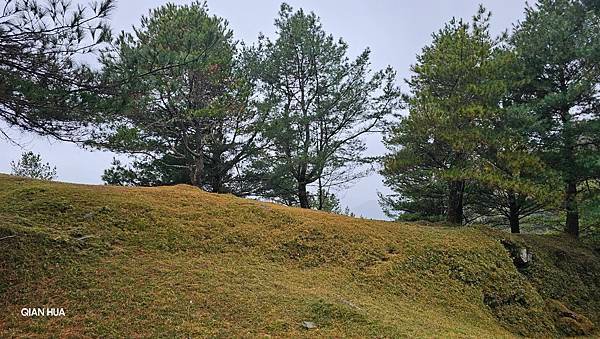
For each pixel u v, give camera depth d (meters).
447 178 13.59
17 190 11.58
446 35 15.12
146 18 15.83
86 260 8.49
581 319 11.80
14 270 7.79
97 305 7.00
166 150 16.69
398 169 14.97
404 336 7.22
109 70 7.30
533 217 19.25
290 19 19.27
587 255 14.80
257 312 7.43
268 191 19.12
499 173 13.40
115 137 7.86
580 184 15.82
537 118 14.43
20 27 6.34
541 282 12.84
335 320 7.52
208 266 9.14
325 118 18.81
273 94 18.53
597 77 14.71
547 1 16.52
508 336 9.50
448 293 10.51
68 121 7.12
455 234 13.30
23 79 6.61
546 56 15.27
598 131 14.08
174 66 8.19
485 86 13.67
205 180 18.09
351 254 11.22
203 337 6.49
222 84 16.11
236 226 11.55
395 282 10.33
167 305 7.22
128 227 10.32
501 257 12.55
